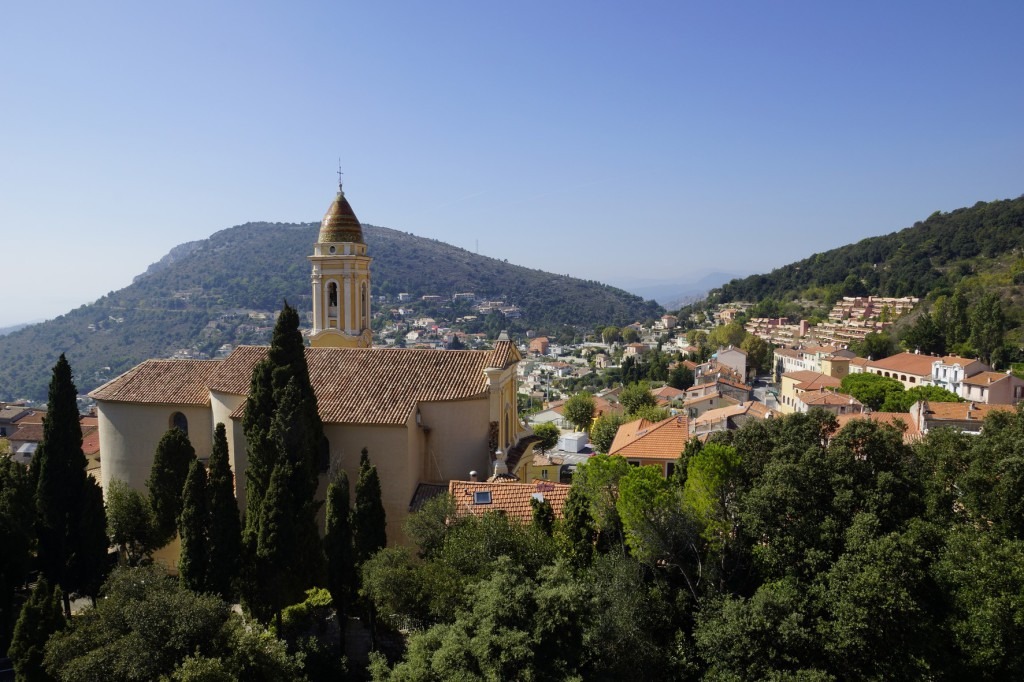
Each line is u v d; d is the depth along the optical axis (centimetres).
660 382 16638
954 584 2317
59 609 2611
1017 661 2158
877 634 2175
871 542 2320
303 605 3084
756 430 3000
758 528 2575
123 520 3594
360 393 3806
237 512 3138
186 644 2258
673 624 2619
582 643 2234
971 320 12950
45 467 3384
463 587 2483
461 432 3806
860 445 2733
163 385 4178
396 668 2350
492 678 2067
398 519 3594
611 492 2970
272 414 3322
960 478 2728
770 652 2267
